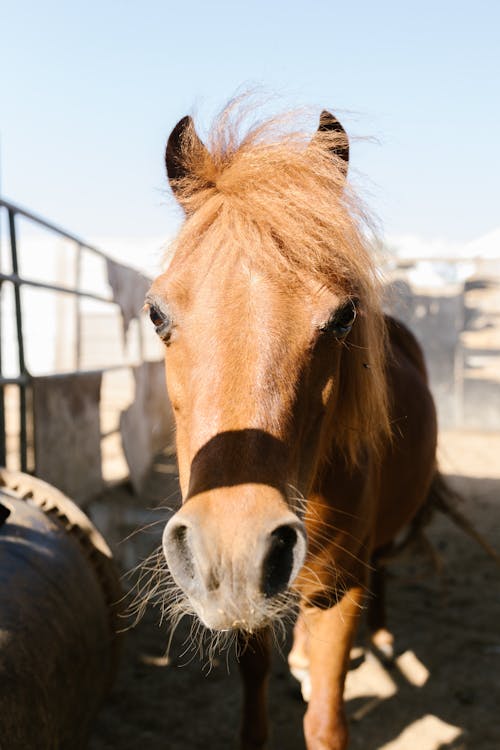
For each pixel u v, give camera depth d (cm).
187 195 177
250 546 117
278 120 177
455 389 1068
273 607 130
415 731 262
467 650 327
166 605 356
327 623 191
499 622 358
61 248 1213
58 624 170
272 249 145
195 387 139
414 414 264
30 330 1456
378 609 323
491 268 1052
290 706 280
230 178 161
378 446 212
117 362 1420
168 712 271
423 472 283
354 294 159
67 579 188
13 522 195
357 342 178
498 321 1250
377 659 317
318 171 165
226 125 181
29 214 353
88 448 454
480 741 256
